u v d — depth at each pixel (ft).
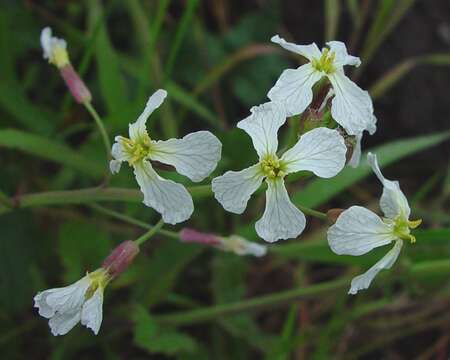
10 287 0.93
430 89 1.14
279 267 1.08
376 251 0.88
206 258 1.04
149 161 0.64
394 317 1.03
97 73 1.08
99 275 0.66
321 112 0.66
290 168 0.62
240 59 1.05
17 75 1.08
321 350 0.96
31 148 0.87
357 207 0.62
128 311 0.93
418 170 1.15
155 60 1.03
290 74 0.65
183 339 0.91
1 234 0.92
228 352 1.00
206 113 1.03
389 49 1.15
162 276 0.94
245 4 1.17
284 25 1.16
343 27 1.16
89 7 1.02
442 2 1.18
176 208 0.63
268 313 1.07
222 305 0.96
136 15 1.04
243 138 0.90
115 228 0.99
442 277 0.95
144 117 0.64
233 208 0.62
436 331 1.07
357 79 1.15
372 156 0.63
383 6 1.01
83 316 0.64
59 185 0.99
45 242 0.98
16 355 0.97
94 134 0.98
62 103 1.07
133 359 1.01
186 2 1.14
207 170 0.62
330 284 0.91
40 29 1.07
